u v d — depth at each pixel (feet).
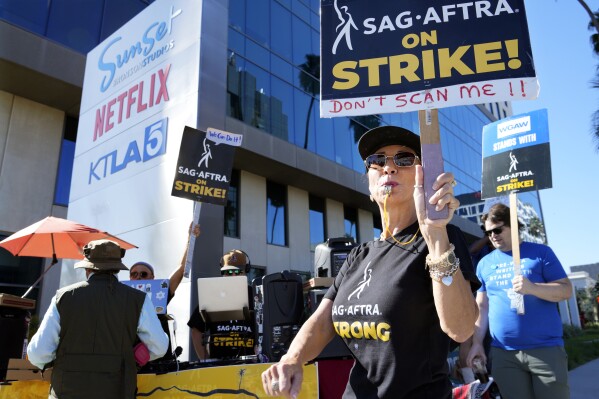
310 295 11.87
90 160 25.49
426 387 4.61
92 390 8.71
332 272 13.64
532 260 10.21
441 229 4.19
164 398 10.42
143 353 9.58
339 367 10.56
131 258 20.75
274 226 49.47
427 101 5.34
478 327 10.71
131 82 23.97
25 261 33.99
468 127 94.89
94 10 38.65
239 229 45.19
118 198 22.41
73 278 24.29
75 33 36.99
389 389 4.61
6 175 34.50
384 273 5.07
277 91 48.24
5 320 11.93
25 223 34.78
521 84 5.14
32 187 35.78
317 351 5.55
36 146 36.68
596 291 169.78
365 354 4.95
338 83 5.66
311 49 54.65
